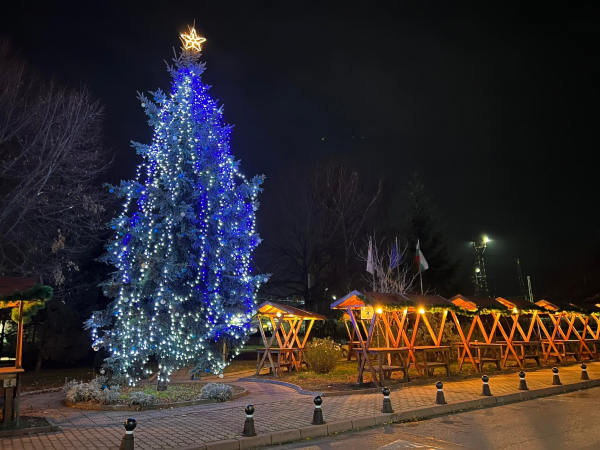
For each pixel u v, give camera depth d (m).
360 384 14.91
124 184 15.12
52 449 7.59
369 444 8.18
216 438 8.22
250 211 17.70
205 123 16.25
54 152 18.75
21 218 18.56
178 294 14.85
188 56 16.59
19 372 9.35
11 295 9.46
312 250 33.97
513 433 8.71
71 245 22.28
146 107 15.73
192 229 14.96
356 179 35.06
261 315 19.11
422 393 13.35
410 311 16.66
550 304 22.03
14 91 18.31
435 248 39.59
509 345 19.62
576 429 8.93
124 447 7.02
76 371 22.92
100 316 14.09
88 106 19.62
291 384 15.76
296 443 8.41
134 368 14.05
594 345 24.30
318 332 33.16
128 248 14.62
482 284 48.41
